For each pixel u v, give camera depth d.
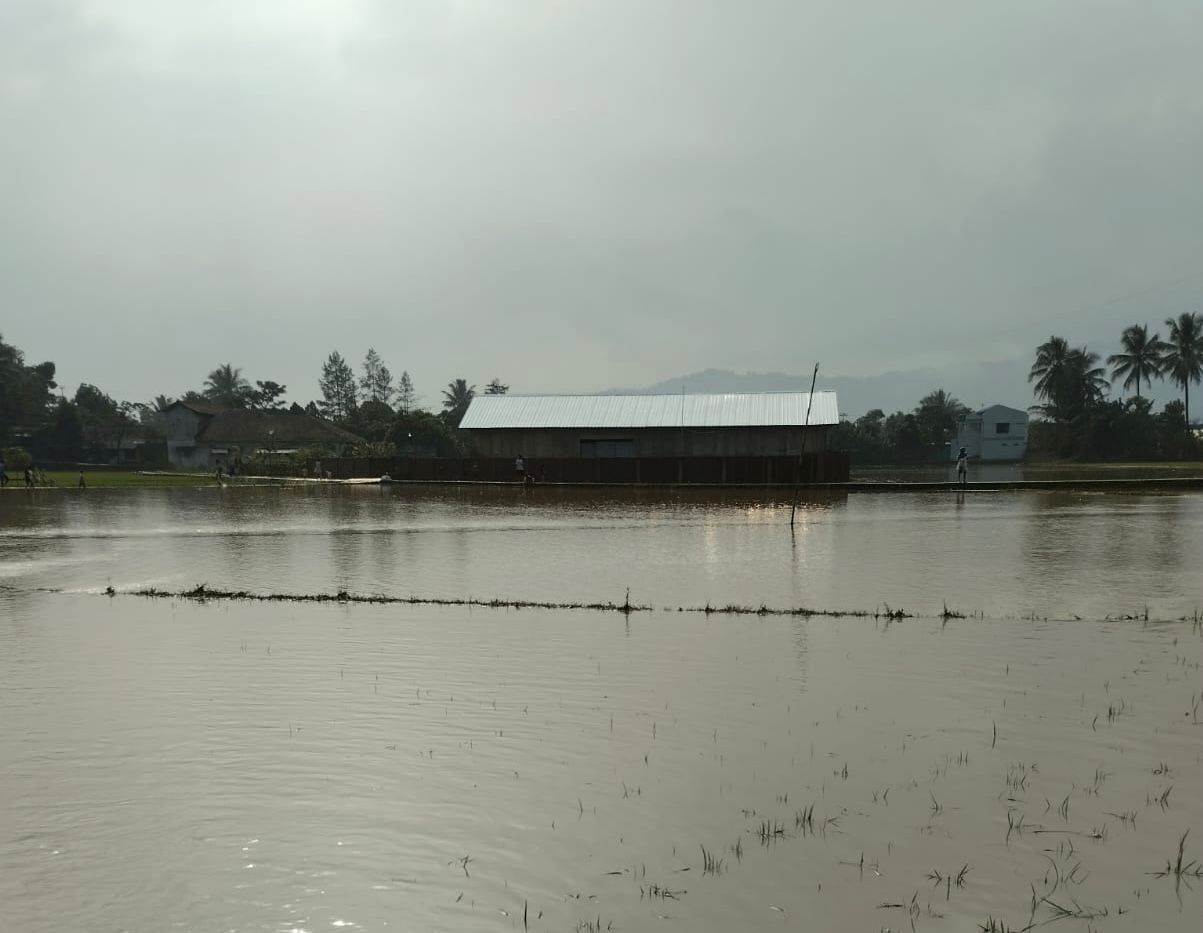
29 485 58.78
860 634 14.55
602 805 8.23
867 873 7.02
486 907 6.63
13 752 9.68
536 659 13.24
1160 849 7.33
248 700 11.38
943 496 44.12
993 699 11.05
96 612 17.38
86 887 6.98
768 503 41.50
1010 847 7.39
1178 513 32.94
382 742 9.84
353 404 160.25
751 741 9.74
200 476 76.06
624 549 25.23
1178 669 12.21
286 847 7.54
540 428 63.84
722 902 6.64
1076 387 114.50
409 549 25.83
